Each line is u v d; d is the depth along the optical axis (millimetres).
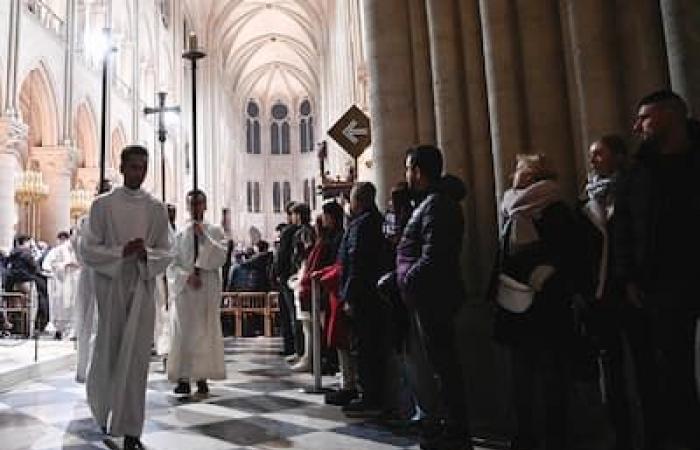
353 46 17562
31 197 14250
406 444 3232
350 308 4012
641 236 2256
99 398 3424
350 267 4020
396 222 3893
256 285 11492
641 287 2266
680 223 2195
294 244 6961
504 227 2955
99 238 3500
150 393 5043
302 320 6367
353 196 4180
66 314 10500
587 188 2963
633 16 3350
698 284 2156
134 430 3236
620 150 2883
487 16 3795
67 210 14938
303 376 6012
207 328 5035
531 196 2814
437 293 2988
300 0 34781
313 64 43406
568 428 3230
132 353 3334
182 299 4992
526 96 3689
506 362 3551
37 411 4305
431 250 3002
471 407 3660
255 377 5961
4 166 12133
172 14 26484
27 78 14109
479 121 4047
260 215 48219
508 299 2814
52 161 14812
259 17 38031
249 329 11664
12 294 10156
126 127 19938
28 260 10680
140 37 22109
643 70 3307
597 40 3367
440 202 3070
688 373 2195
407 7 4492
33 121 14969
